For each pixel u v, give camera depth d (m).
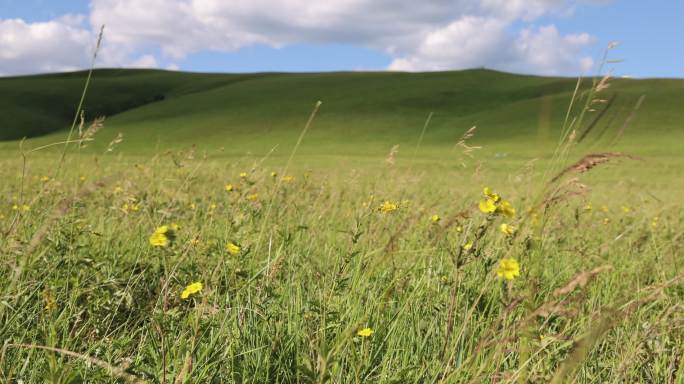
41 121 100.19
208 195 7.18
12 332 3.25
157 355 2.88
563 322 3.51
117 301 3.72
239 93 110.19
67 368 2.40
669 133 68.38
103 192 6.49
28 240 3.93
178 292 3.38
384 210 4.68
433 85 107.69
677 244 5.27
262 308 3.48
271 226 5.01
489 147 64.50
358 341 3.12
